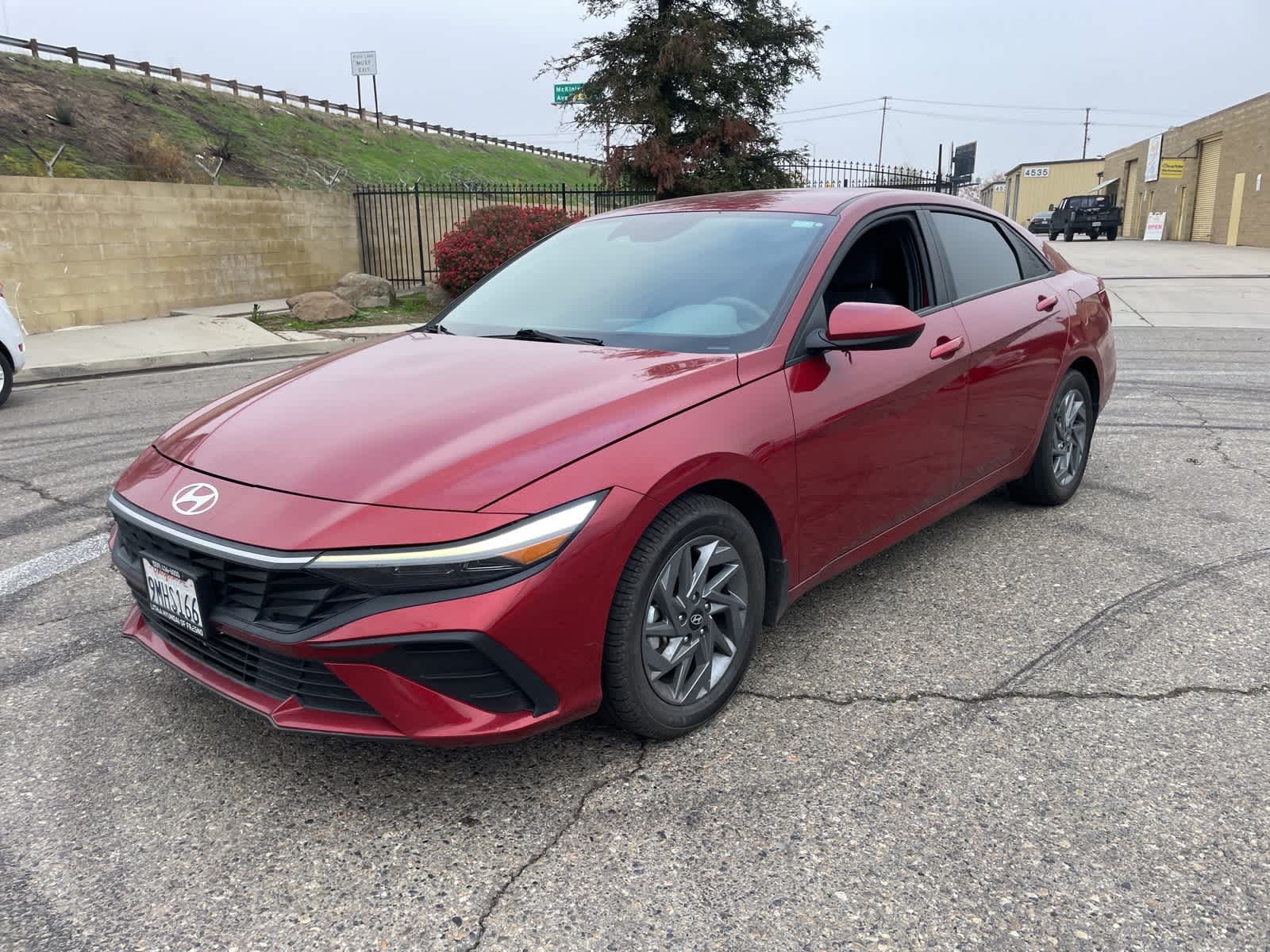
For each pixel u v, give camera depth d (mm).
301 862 2184
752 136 23078
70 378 10133
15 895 2076
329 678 2217
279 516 2221
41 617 3539
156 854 2215
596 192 21375
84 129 29188
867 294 3324
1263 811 2314
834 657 3150
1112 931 1929
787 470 2783
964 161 63500
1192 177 38062
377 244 19281
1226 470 5355
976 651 3182
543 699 2262
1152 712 2787
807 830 2266
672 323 3041
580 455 2307
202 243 15289
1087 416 4695
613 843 2234
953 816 2305
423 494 2186
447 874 2137
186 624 2385
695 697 2643
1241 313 13336
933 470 3494
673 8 23172
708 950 1902
